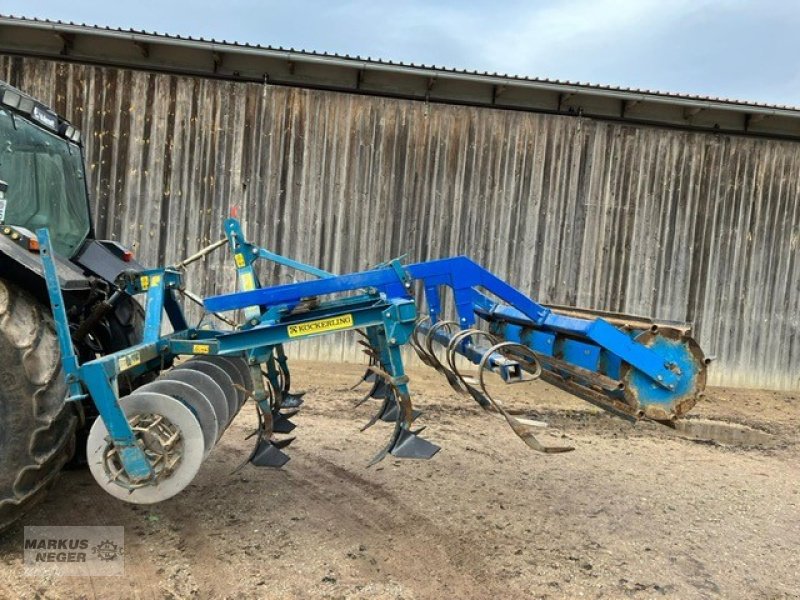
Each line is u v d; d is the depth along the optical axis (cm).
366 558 280
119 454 258
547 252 781
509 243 775
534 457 454
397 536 306
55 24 663
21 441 254
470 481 392
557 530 325
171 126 730
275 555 278
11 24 661
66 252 407
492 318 411
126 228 730
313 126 745
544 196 776
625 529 332
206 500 338
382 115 751
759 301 819
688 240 802
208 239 741
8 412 253
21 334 260
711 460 482
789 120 795
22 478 254
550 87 725
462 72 712
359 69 718
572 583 269
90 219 450
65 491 337
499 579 268
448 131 759
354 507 339
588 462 451
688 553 308
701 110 769
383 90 752
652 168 790
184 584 250
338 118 747
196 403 282
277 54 686
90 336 384
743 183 805
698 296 809
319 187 750
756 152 803
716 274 809
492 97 765
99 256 423
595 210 785
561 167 776
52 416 261
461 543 302
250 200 743
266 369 389
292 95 739
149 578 253
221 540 291
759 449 532
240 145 738
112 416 257
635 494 389
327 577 261
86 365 254
